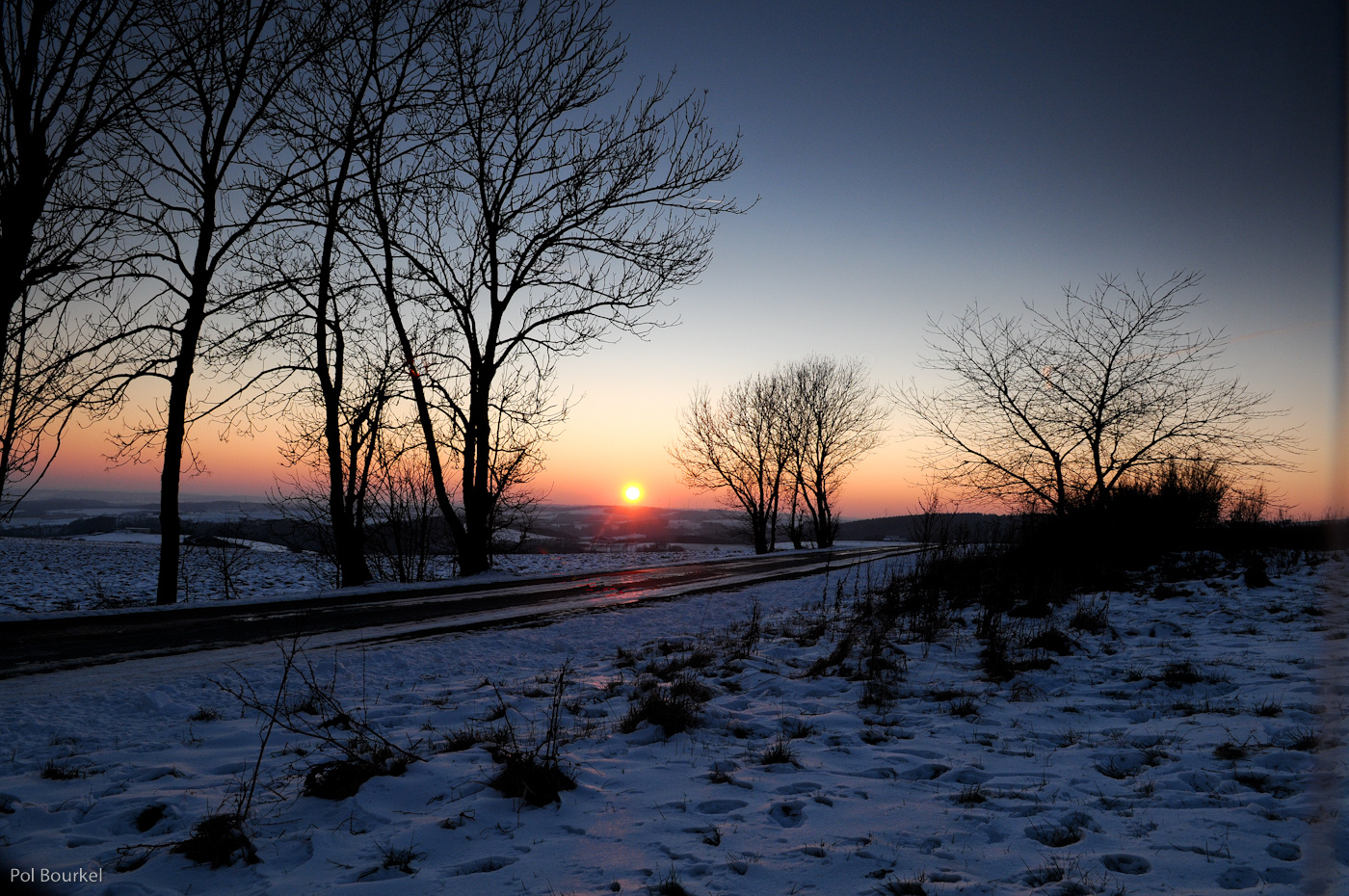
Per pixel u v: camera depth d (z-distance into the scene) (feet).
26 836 12.87
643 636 37.14
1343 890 9.62
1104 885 10.21
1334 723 16.89
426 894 10.44
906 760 16.61
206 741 19.06
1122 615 35.01
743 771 16.17
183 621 38.91
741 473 125.90
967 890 10.24
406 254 62.13
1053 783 14.64
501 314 66.90
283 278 55.67
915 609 38.47
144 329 48.06
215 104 51.47
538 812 13.74
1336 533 42.55
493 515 72.69
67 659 29.19
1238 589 39.37
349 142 55.72
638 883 10.70
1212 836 11.67
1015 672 24.82
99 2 41.83
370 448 65.92
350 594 52.49
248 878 11.19
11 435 42.39
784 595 53.72
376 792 14.60
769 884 10.61
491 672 28.76
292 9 51.16
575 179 63.16
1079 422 64.34
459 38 57.16
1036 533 57.41
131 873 11.41
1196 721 18.21
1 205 40.04
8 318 40.68
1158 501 59.06
